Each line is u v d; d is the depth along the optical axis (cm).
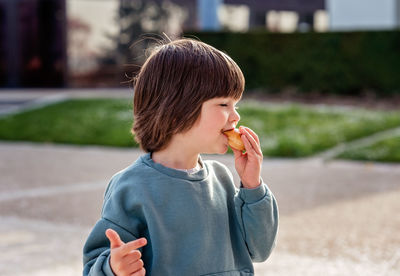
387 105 1225
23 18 1906
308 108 1149
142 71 166
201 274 159
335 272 350
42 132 1044
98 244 156
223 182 176
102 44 1861
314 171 697
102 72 1869
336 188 595
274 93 1389
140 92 164
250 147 165
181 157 163
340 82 1332
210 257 161
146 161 161
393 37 1280
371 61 1302
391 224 455
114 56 1861
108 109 1219
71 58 1877
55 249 398
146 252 159
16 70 1927
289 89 1377
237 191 179
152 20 1848
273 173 686
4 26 1922
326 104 1255
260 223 169
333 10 1577
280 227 447
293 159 790
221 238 164
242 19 1848
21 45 1917
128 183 157
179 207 157
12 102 1470
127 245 139
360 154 777
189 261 157
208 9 1606
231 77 160
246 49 1400
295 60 1364
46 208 520
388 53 1288
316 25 1936
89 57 1872
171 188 158
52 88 1897
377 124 971
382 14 1508
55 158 822
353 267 359
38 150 906
